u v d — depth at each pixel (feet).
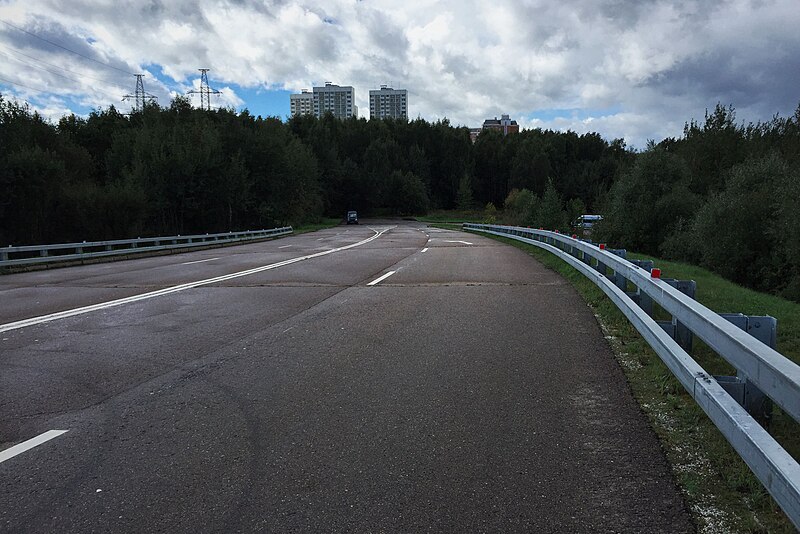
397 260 61.46
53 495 11.01
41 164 118.11
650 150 109.50
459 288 38.32
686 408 14.61
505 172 441.27
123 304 33.71
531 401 15.79
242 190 191.52
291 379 18.22
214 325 27.04
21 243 117.60
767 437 9.08
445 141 449.48
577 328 25.18
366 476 11.57
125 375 18.95
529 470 11.69
